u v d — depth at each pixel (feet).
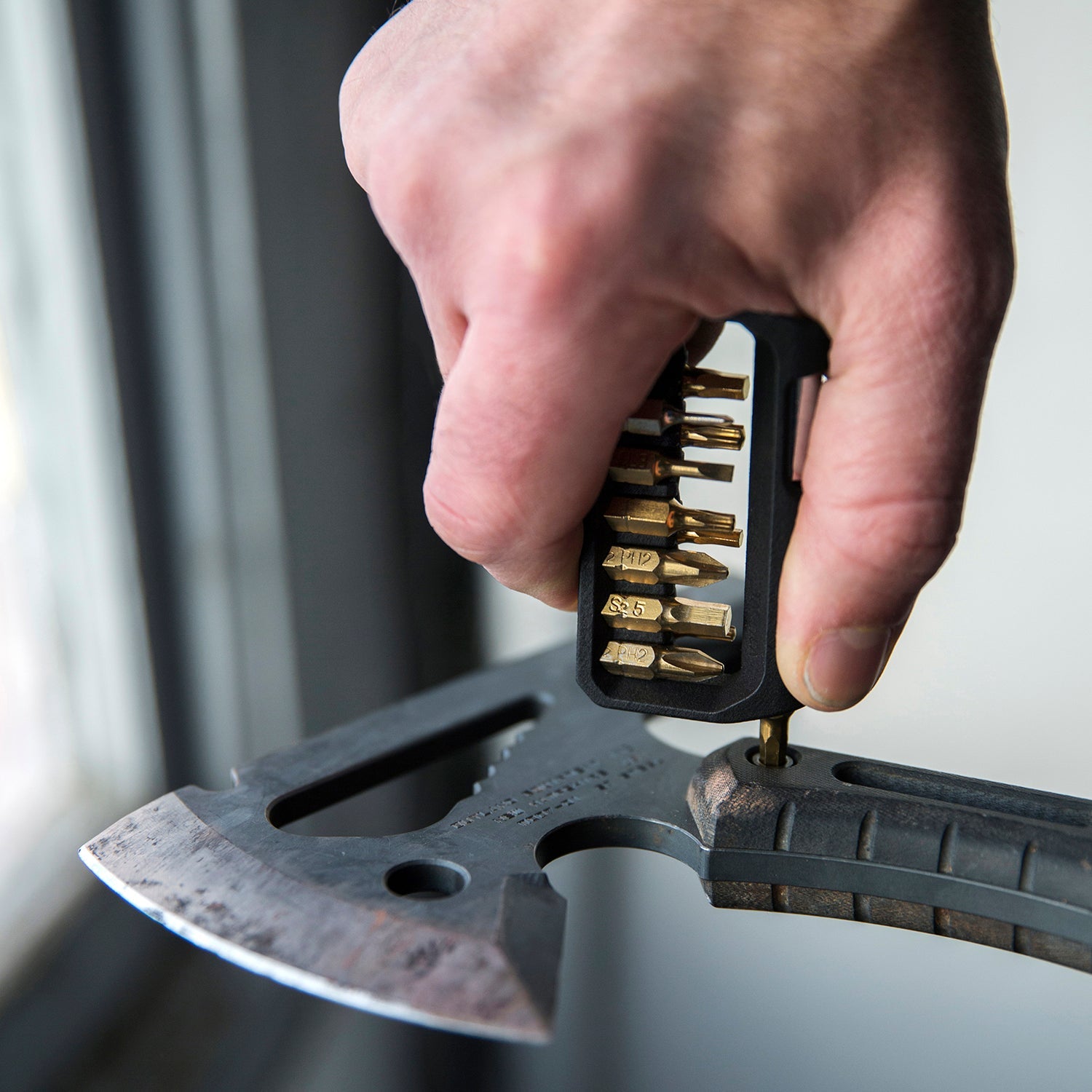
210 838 1.06
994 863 1.01
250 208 1.84
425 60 0.99
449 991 0.89
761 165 0.88
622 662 1.04
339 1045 2.09
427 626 2.34
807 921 1.68
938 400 0.89
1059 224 1.50
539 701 1.33
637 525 1.01
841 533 0.92
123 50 1.72
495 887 1.00
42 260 1.70
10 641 1.78
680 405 1.00
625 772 1.18
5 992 1.52
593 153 0.88
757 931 1.74
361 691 2.26
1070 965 0.99
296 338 1.98
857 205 0.89
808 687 0.98
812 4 0.90
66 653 1.85
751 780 1.09
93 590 1.83
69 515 1.80
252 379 1.90
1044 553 1.58
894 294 0.89
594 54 0.91
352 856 1.04
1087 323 1.50
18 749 1.79
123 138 1.74
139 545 1.83
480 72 0.94
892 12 0.90
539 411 0.92
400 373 2.25
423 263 0.96
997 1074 1.56
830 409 0.92
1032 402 1.55
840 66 0.89
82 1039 1.63
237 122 1.79
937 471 0.90
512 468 0.95
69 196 1.67
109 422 1.76
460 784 2.15
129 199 1.76
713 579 1.01
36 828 1.75
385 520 2.26
